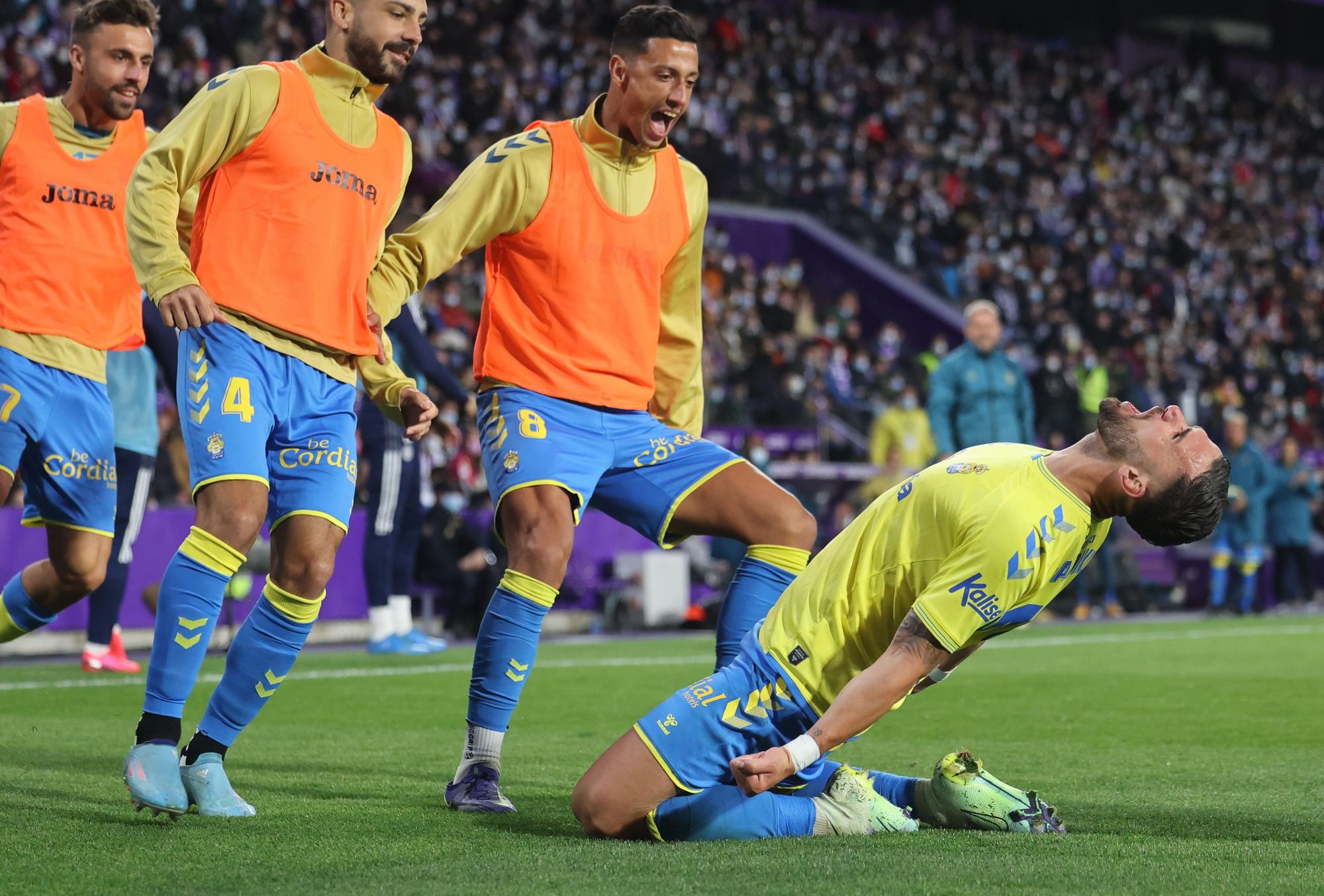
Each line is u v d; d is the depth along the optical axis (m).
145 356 12.13
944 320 34.88
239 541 5.37
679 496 6.19
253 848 4.77
